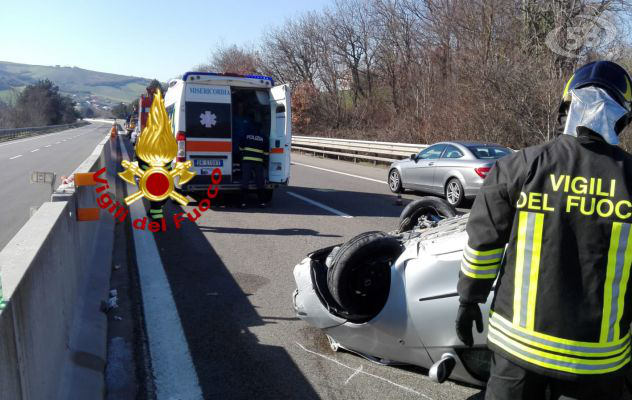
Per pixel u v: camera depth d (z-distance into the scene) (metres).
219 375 3.94
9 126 97.62
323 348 4.41
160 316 5.06
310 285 4.28
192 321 4.95
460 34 26.44
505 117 19.86
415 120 26.28
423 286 3.56
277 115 11.57
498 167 2.15
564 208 1.97
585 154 2.02
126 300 5.49
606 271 1.93
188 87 10.84
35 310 2.76
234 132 11.90
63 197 4.54
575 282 1.95
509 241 2.11
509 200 2.10
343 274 3.84
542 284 1.98
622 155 2.03
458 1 27.55
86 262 5.56
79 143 42.34
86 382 3.56
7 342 2.19
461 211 11.28
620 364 1.97
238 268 6.71
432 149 12.99
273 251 7.61
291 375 3.94
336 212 11.02
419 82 29.78
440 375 3.31
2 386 2.08
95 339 4.25
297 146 31.23
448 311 3.43
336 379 3.88
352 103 41.75
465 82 22.45
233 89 11.76
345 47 40.72
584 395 1.96
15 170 20.16
